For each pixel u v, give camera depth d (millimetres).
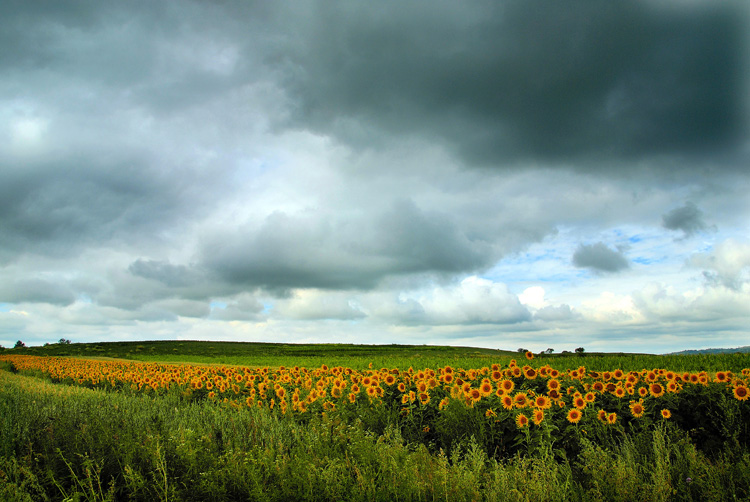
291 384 12523
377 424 7785
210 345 85562
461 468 4734
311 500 4160
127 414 8133
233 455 4832
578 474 5164
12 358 41969
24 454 5566
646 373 8695
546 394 7812
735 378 7270
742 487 4457
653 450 5566
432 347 80375
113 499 4527
